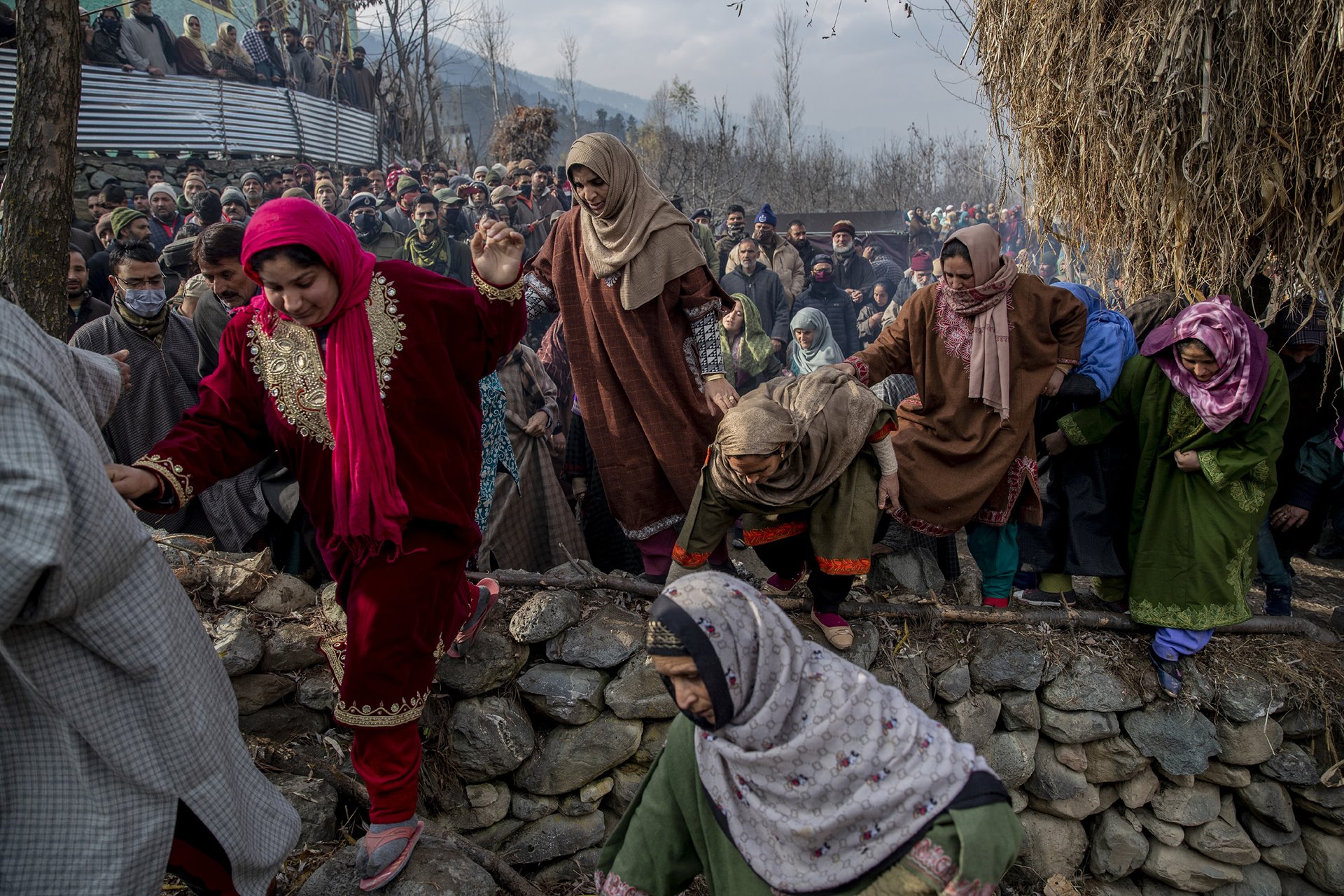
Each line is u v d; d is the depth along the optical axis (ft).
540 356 12.82
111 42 28.55
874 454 9.52
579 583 10.25
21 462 4.59
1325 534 16.76
